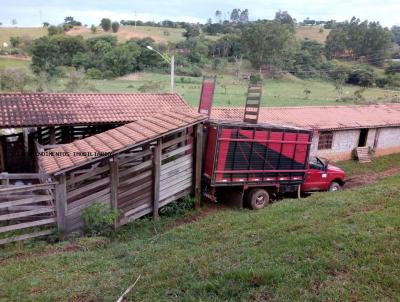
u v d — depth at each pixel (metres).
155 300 5.55
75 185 10.39
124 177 10.80
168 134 11.06
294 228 8.33
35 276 6.96
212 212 12.50
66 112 14.91
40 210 9.39
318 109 24.45
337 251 6.57
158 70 71.00
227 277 5.93
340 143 22.38
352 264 6.05
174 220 11.60
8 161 15.96
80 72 51.25
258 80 73.81
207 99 13.98
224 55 93.12
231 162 12.32
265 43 86.38
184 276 6.23
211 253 7.32
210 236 8.91
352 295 5.21
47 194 10.23
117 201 10.66
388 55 94.38
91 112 15.42
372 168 21.28
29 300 5.88
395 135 24.98
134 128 11.84
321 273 5.84
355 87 73.69
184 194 12.45
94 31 97.31
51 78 51.19
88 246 8.91
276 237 7.80
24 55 74.12
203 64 83.06
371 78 75.31
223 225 9.73
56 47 68.31
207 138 12.40
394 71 80.88
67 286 6.39
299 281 5.64
